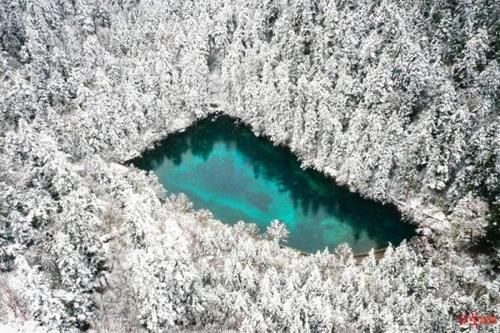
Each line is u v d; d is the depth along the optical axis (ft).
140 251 179.83
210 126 358.43
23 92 315.78
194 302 181.16
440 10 316.81
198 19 379.96
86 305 179.73
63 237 177.06
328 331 180.55
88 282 185.06
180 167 335.26
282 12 358.23
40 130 298.56
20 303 179.73
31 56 361.71
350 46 316.81
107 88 328.70
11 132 265.54
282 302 189.47
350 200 297.53
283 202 304.71
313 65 332.39
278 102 316.81
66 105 339.98
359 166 285.84
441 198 273.33
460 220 257.75
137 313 187.42
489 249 245.86
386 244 273.75
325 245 275.80
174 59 368.68
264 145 343.05
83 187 231.30
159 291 171.83
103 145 312.91
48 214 221.05
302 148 313.12
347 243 270.87
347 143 293.23
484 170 255.09
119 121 319.27
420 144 272.10
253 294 200.54
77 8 400.47
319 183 310.86
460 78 294.87
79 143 306.96
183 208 283.79
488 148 253.03
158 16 390.42
